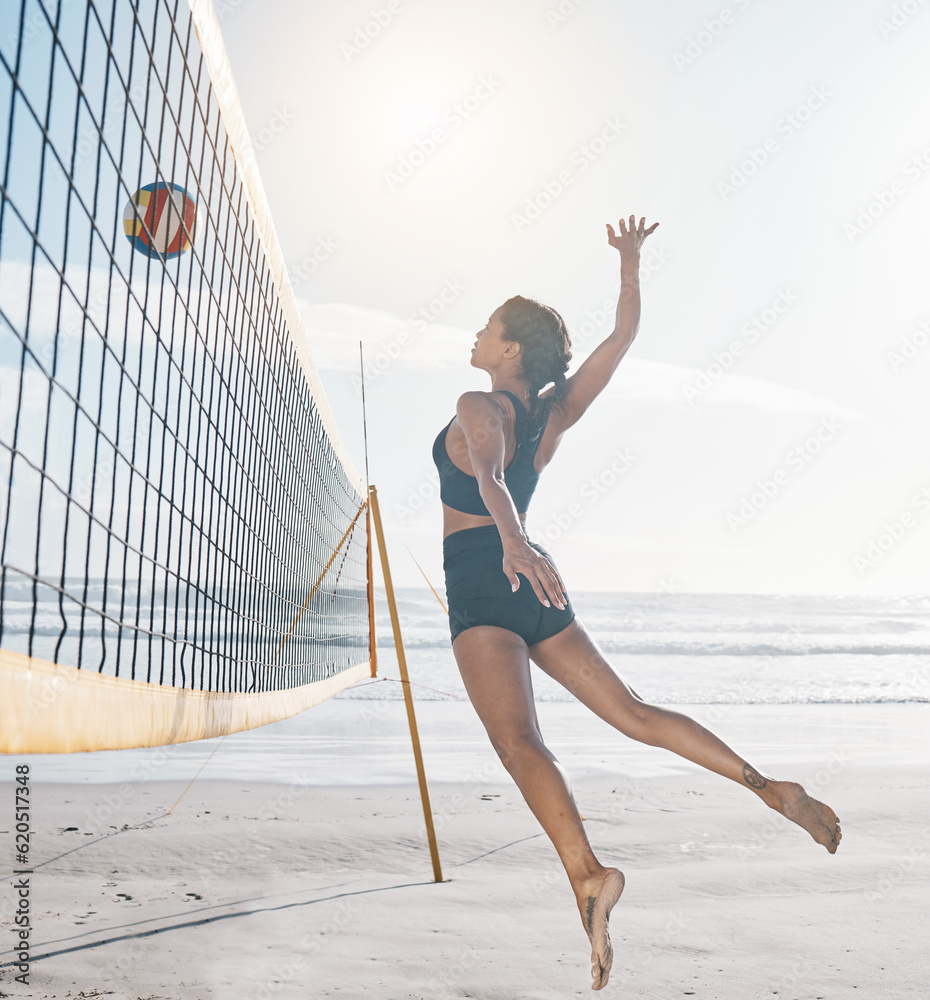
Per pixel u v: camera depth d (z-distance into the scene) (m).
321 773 7.02
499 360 2.21
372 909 3.32
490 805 5.71
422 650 21.30
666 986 2.46
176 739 2.43
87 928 3.07
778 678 18.55
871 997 2.37
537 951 2.81
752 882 3.67
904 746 9.24
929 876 3.76
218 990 2.46
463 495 2.12
